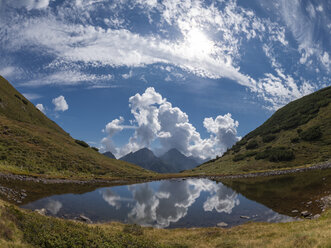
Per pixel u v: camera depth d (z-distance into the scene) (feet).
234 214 130.93
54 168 265.13
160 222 115.85
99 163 375.66
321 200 130.52
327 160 374.22
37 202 126.93
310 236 51.34
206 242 72.38
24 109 519.19
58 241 41.29
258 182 273.95
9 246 34.01
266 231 77.05
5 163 216.74
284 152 480.23
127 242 55.16
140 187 265.54
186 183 334.03
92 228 64.13
